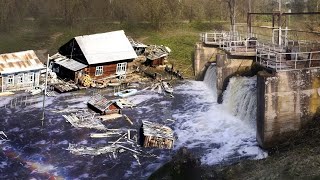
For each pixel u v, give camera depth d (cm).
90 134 3991
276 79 3375
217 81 4841
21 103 4947
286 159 3058
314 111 3550
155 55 6450
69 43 6172
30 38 8700
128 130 4084
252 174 2928
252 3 9788
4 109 4734
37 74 5581
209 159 3431
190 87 5584
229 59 4778
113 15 10081
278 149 3400
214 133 4006
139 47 6650
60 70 6122
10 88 5428
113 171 3294
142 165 3375
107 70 5959
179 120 4375
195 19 10056
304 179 2647
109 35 6244
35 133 4044
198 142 3806
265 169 2964
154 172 3250
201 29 9206
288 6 9350
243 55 4700
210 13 10156
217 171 3131
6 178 3197
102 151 3612
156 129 3878
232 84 4603
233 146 3672
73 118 4388
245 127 4066
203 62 5897
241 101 4284
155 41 8075
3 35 8806
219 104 4834
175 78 6012
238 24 8225
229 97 4566
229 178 2972
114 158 3500
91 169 3328
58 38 8738
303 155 3041
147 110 4688
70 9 9719
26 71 5469
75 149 3666
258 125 3578
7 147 3741
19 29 9281
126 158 3497
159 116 4494
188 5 10144
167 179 3112
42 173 3272
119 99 5006
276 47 4541
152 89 5466
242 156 3438
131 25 9538
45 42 8450
